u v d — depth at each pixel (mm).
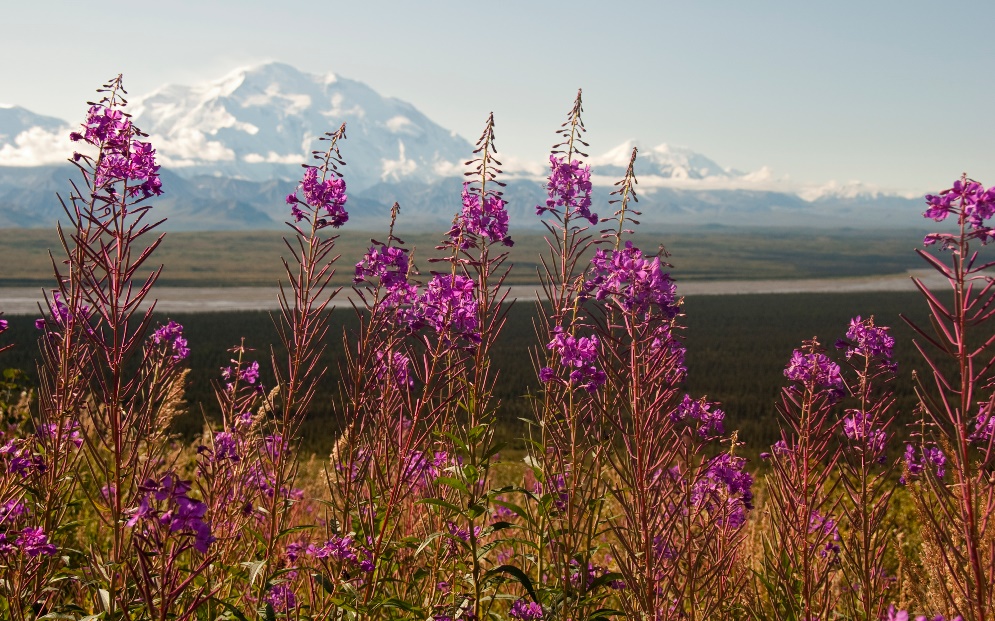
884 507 4426
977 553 3258
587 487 4641
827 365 4652
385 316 4875
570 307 5211
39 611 4109
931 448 4605
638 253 4098
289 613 4492
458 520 4953
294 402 4816
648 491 4090
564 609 4402
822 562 4777
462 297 4605
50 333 4664
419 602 4809
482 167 5074
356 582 4434
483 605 4875
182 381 5109
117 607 3756
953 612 3418
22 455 4363
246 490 5137
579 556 4535
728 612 4344
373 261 4789
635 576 4129
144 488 2830
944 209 3258
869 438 4523
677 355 4656
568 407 5008
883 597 4496
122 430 4074
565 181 5164
